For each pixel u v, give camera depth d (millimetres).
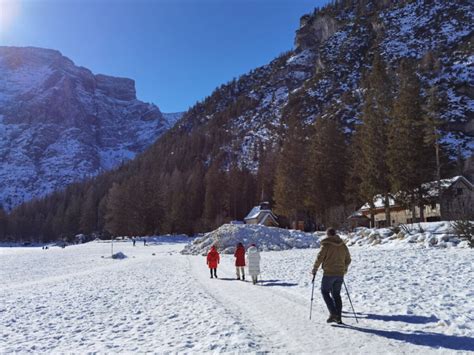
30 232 160500
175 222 105188
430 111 41188
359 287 11570
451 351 5605
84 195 159625
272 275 17109
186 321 9086
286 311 9109
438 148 41438
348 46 169500
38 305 13672
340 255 7844
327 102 142750
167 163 180500
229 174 115438
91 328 9398
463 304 8414
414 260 17375
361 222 57281
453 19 140500
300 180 68062
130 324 9438
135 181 113438
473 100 92375
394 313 8141
